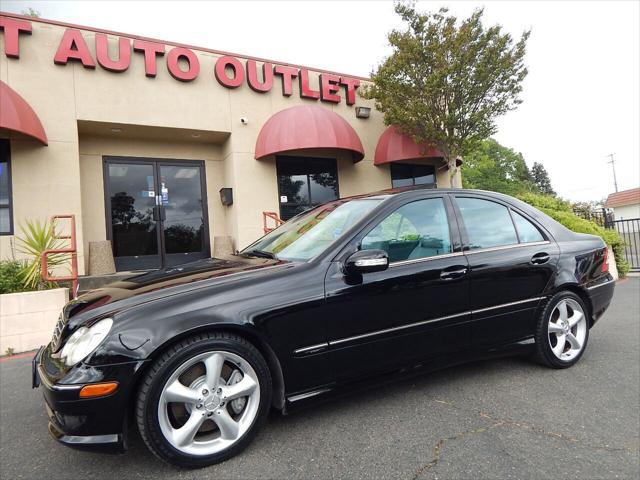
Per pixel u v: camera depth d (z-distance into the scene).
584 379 3.42
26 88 7.99
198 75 9.69
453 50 9.80
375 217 2.96
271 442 2.51
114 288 2.75
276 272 2.62
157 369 2.16
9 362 4.82
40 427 2.96
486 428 2.63
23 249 7.84
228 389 2.34
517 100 10.33
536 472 2.16
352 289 2.68
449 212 3.27
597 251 3.93
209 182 10.74
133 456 2.44
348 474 2.17
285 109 10.26
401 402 3.03
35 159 8.05
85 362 2.11
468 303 3.10
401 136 11.51
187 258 10.39
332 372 2.62
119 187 9.77
